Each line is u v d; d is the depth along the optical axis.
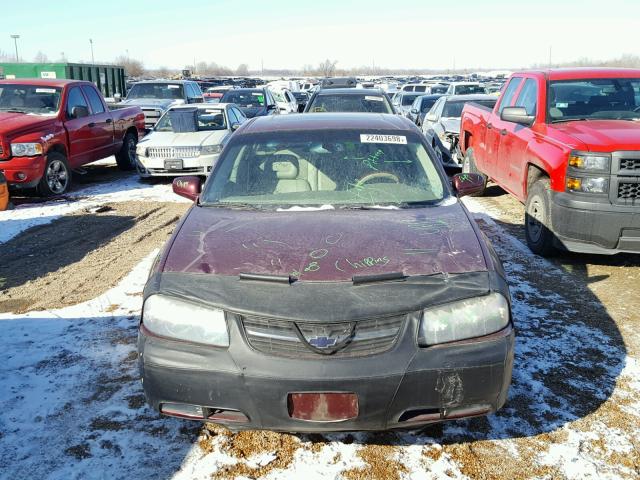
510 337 2.78
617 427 3.19
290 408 2.63
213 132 11.41
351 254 2.98
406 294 2.71
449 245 3.10
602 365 3.87
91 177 12.13
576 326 4.47
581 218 5.39
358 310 2.64
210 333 2.71
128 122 12.67
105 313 4.82
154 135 11.38
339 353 2.61
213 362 2.66
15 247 6.89
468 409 2.74
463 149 9.83
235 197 3.89
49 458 2.97
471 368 2.66
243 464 2.92
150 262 6.21
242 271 2.88
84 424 3.26
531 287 5.29
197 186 4.24
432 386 2.63
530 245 6.37
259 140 4.34
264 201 3.80
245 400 2.64
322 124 4.52
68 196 9.96
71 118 10.41
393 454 2.98
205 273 2.90
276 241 3.15
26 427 3.23
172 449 3.04
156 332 2.81
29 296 5.28
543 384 3.62
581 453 2.98
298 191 3.89
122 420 3.29
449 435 3.13
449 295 2.74
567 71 7.00
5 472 2.86
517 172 6.90
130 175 12.38
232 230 3.33
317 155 4.15
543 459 2.94
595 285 5.36
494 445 3.04
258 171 4.06
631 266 5.88
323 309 2.64
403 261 2.93
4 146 8.94
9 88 10.52
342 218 3.46
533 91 6.98
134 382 3.70
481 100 12.47
